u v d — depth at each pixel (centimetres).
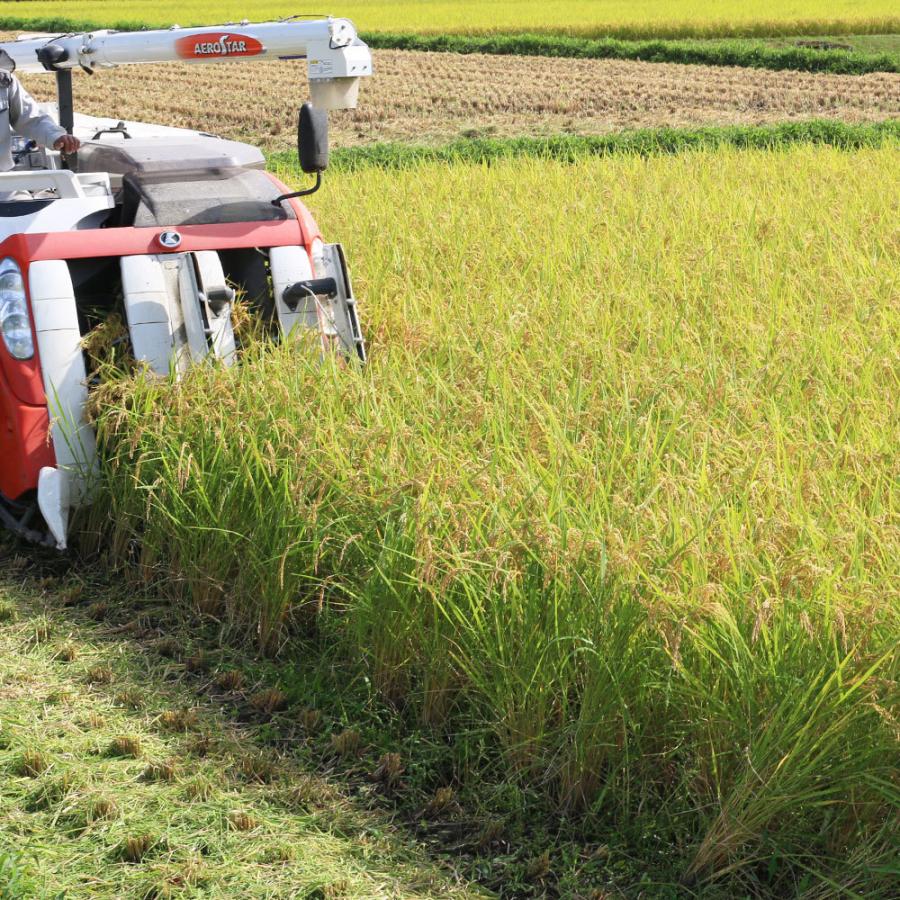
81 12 5500
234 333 582
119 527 539
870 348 611
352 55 576
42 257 541
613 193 1154
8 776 384
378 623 434
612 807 378
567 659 383
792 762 337
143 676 456
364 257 860
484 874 352
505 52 3650
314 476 465
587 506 421
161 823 361
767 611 339
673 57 3434
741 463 455
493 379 554
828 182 1227
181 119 2584
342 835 365
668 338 649
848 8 4334
